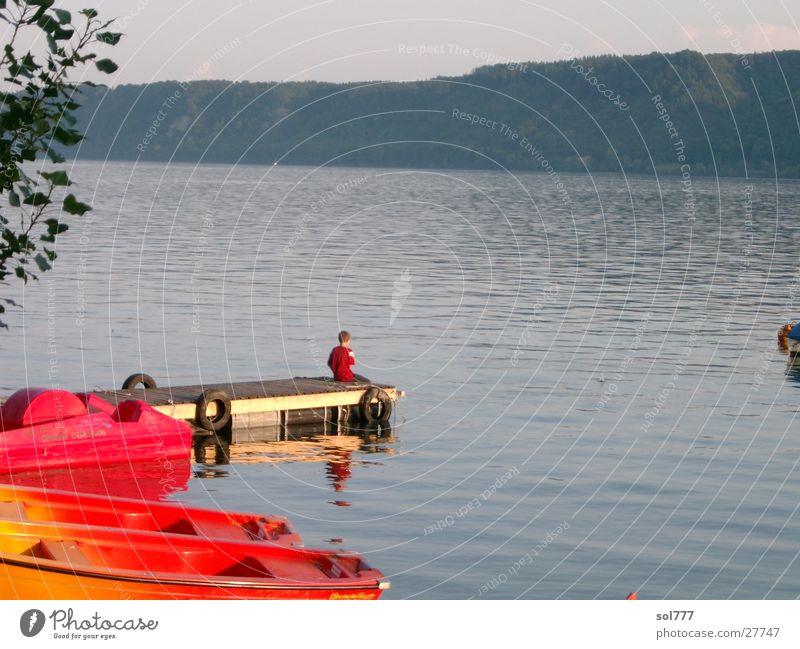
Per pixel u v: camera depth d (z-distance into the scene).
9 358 30.38
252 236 76.25
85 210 8.12
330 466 20.88
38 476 19.83
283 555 13.52
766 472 20.55
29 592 12.14
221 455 21.70
